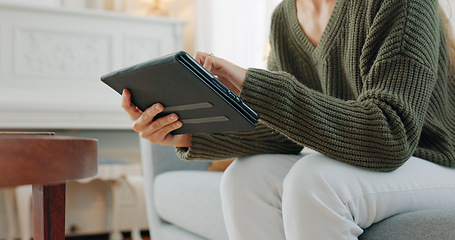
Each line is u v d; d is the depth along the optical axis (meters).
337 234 0.73
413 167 0.88
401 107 0.79
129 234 2.83
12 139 0.43
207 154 0.99
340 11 1.00
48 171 0.45
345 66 0.99
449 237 0.69
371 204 0.79
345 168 0.79
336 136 0.78
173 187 1.66
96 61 2.97
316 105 0.79
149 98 0.81
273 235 0.83
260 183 0.85
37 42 2.85
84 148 0.49
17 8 2.80
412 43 0.84
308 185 0.74
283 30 1.19
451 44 1.05
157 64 0.67
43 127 2.57
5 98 2.69
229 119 0.71
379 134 0.78
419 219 0.77
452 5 1.15
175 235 1.67
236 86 0.81
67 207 2.62
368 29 0.93
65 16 2.91
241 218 0.84
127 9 3.36
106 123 2.69
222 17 2.92
